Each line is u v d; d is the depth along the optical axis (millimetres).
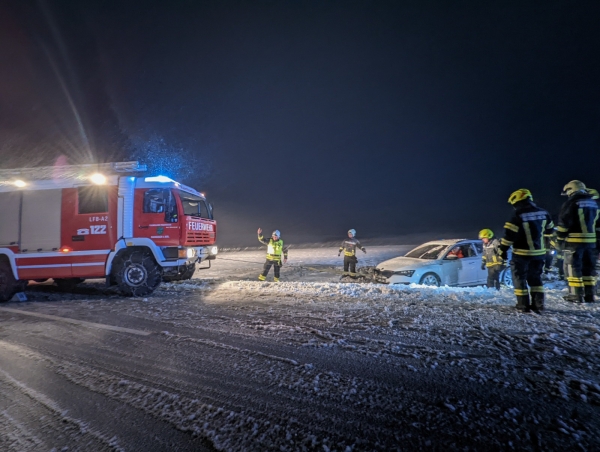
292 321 4988
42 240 7777
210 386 3189
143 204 7789
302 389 3043
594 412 2498
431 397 2805
